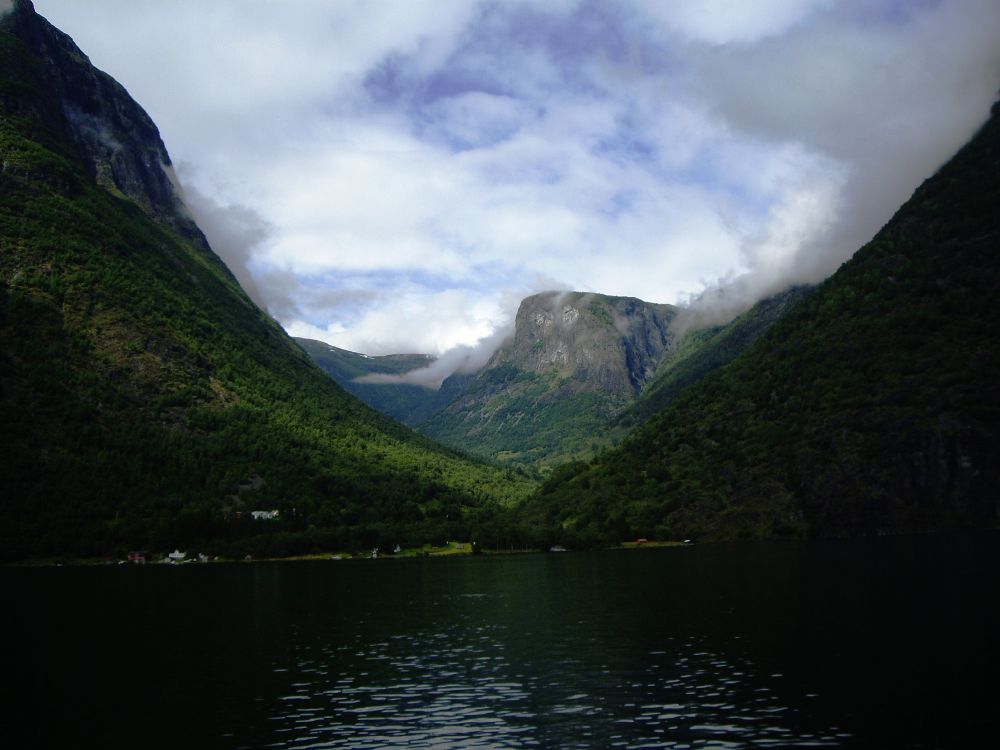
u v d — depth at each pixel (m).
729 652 81.19
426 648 91.81
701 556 194.50
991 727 54.22
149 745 57.47
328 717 63.62
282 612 124.62
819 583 127.50
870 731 54.47
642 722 59.09
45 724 63.06
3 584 172.00
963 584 116.12
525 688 71.00
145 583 173.00
